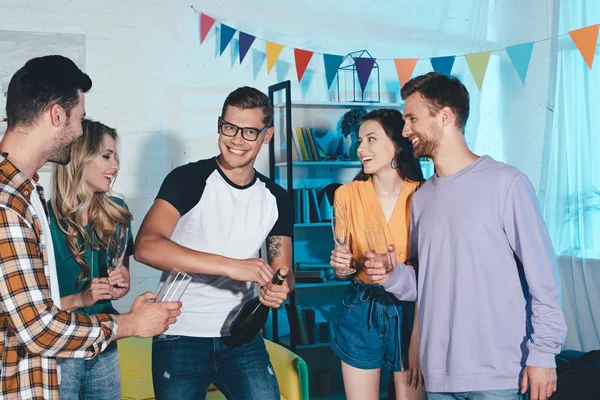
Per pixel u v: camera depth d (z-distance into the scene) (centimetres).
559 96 471
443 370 194
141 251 193
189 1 434
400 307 228
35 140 145
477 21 497
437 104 197
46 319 136
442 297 194
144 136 426
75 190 206
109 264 198
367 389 232
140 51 425
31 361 143
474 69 408
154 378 212
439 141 199
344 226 219
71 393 196
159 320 156
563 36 473
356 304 230
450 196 195
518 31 504
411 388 229
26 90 143
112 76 420
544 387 176
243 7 446
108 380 210
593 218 454
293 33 457
